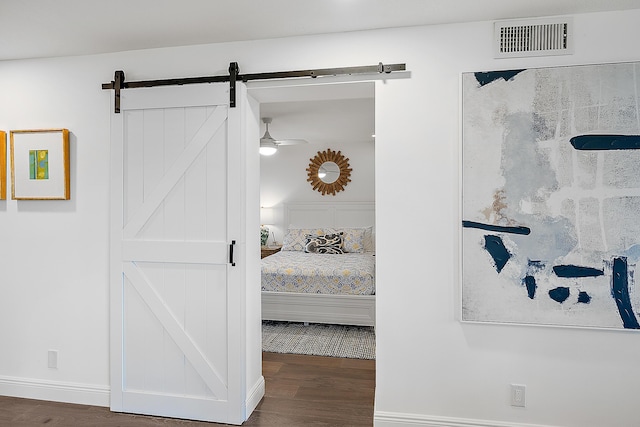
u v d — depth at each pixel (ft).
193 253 8.29
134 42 8.35
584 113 7.07
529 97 7.25
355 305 14.39
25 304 9.30
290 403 9.14
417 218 7.76
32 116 9.20
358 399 9.34
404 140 7.79
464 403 7.64
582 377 7.25
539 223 7.25
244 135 8.30
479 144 7.41
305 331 14.33
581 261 7.12
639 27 7.00
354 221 22.20
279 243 22.95
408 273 7.80
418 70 7.73
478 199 7.43
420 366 7.77
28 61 9.20
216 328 8.30
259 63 8.27
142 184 8.55
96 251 8.92
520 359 7.45
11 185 9.21
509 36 7.41
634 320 6.97
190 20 7.44
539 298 7.27
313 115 15.74
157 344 8.54
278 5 6.91
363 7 6.99
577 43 7.20
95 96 8.89
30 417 8.49
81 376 9.06
